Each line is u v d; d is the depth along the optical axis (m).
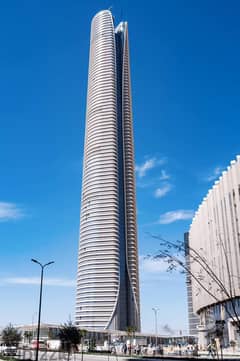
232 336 73.25
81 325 195.25
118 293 195.50
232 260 71.81
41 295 62.25
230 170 79.94
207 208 89.56
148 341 177.50
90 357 81.38
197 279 11.17
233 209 77.06
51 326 151.50
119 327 189.25
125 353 102.50
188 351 90.75
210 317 89.00
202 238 91.75
